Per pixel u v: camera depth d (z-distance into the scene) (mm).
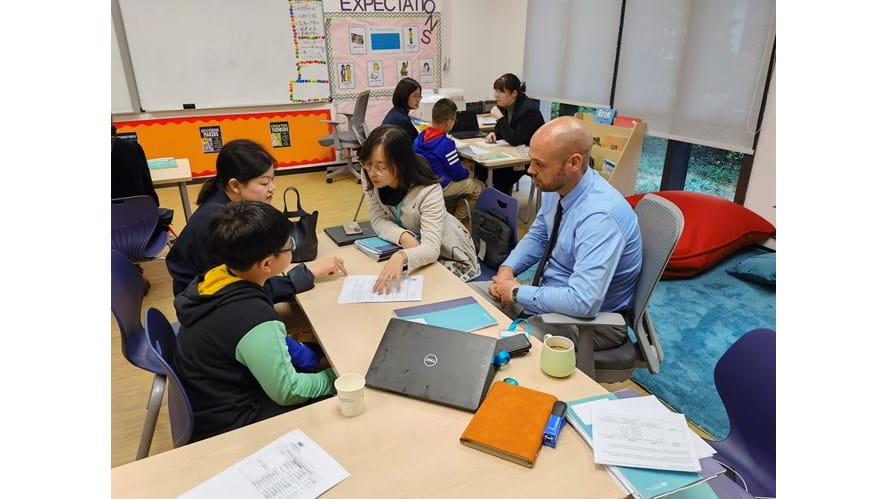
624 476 959
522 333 1424
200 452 1038
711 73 3721
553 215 1978
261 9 5230
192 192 5387
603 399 1167
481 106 5953
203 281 1343
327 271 1833
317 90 5766
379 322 1535
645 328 1863
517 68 5969
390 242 2111
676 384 2305
